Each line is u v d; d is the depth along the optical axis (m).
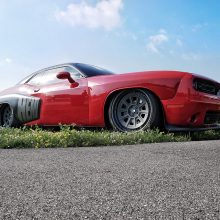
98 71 4.76
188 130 3.96
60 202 1.24
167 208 1.16
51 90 4.81
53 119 4.77
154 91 3.93
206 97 4.04
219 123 4.48
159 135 3.79
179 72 4.04
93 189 1.45
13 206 1.19
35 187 1.49
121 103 4.16
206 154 2.49
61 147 3.33
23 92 5.33
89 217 1.07
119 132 4.02
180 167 1.98
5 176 1.74
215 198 1.29
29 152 2.78
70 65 4.84
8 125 5.60
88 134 3.68
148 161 2.21
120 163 2.13
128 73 4.20
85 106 4.36
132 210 1.14
